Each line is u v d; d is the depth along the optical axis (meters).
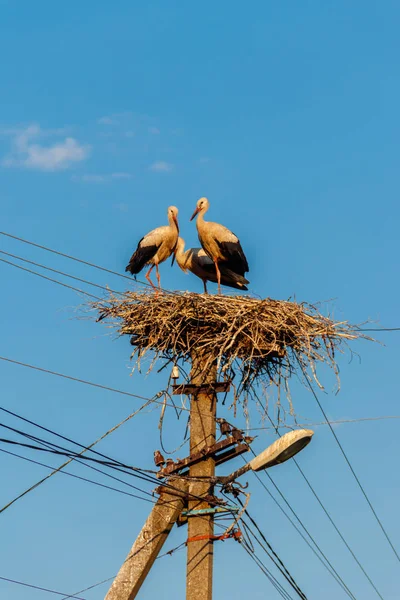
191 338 14.73
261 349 14.78
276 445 13.01
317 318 15.34
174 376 14.39
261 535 14.92
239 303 15.19
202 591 12.69
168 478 13.25
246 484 13.53
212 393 13.98
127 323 15.16
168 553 13.18
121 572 12.77
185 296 15.01
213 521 13.16
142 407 13.92
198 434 13.72
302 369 14.98
